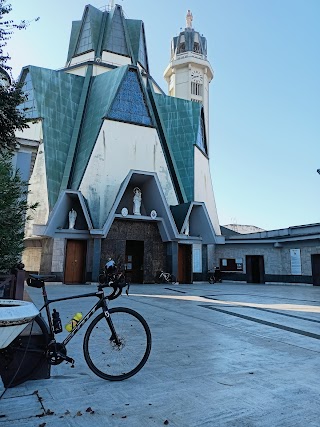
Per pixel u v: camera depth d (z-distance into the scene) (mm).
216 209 40469
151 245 26359
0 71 6527
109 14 48844
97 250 23484
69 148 32062
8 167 7902
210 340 6219
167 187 32406
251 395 3473
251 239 31469
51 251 23906
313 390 3643
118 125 31297
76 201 26125
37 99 32188
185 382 3859
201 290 19594
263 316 9320
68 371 4230
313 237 26172
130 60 45469
